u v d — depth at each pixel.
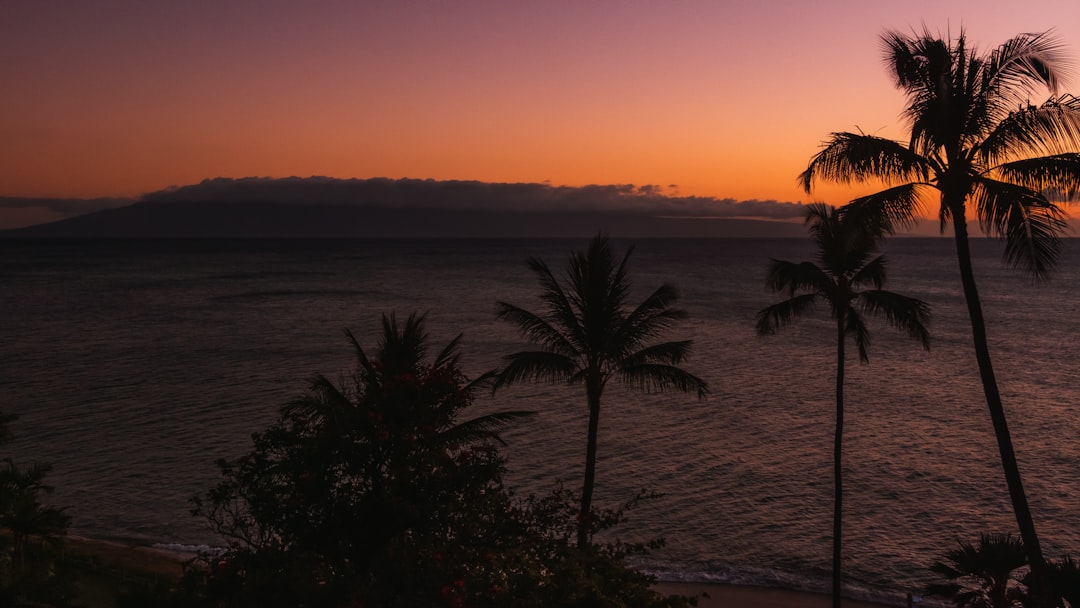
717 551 35.06
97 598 23.20
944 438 52.81
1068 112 14.30
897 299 24.47
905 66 15.75
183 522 36.72
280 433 14.41
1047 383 71.38
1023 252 14.84
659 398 64.94
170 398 62.31
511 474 45.00
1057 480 43.75
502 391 67.31
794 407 62.12
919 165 15.60
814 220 25.30
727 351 89.62
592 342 25.30
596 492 42.25
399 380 14.66
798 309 26.17
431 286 179.00
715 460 48.00
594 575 14.03
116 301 141.62
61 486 41.50
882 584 31.73
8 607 12.05
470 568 14.06
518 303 137.75
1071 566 16.58
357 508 13.66
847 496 41.72
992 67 15.23
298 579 12.19
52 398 62.25
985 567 19.27
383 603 13.09
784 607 29.66
